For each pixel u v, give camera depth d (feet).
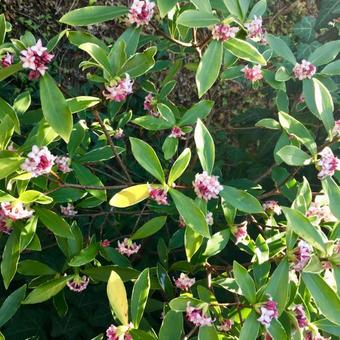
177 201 1.41
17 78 3.05
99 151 1.81
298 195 1.54
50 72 3.07
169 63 2.24
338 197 1.51
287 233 1.44
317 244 1.36
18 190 1.46
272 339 1.38
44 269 1.80
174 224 2.38
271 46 1.75
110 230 2.25
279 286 1.41
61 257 2.19
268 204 1.94
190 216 1.38
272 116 2.90
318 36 3.10
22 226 1.53
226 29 1.52
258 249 1.60
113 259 1.84
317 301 1.37
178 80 3.20
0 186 1.59
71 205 1.97
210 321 1.44
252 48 1.53
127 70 1.48
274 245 1.67
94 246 1.78
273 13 3.29
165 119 1.78
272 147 2.73
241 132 2.94
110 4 3.14
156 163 1.43
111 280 1.40
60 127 1.34
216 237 1.69
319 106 1.60
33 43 1.50
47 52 1.40
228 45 1.54
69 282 1.80
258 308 1.39
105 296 2.31
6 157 1.37
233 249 2.35
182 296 1.54
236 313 1.61
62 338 2.29
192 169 2.24
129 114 2.22
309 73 1.71
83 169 1.77
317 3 3.33
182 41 1.88
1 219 1.52
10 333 2.21
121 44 1.46
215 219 2.03
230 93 3.26
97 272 1.81
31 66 1.35
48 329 2.29
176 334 1.48
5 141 1.42
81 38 1.60
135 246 1.86
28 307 2.29
